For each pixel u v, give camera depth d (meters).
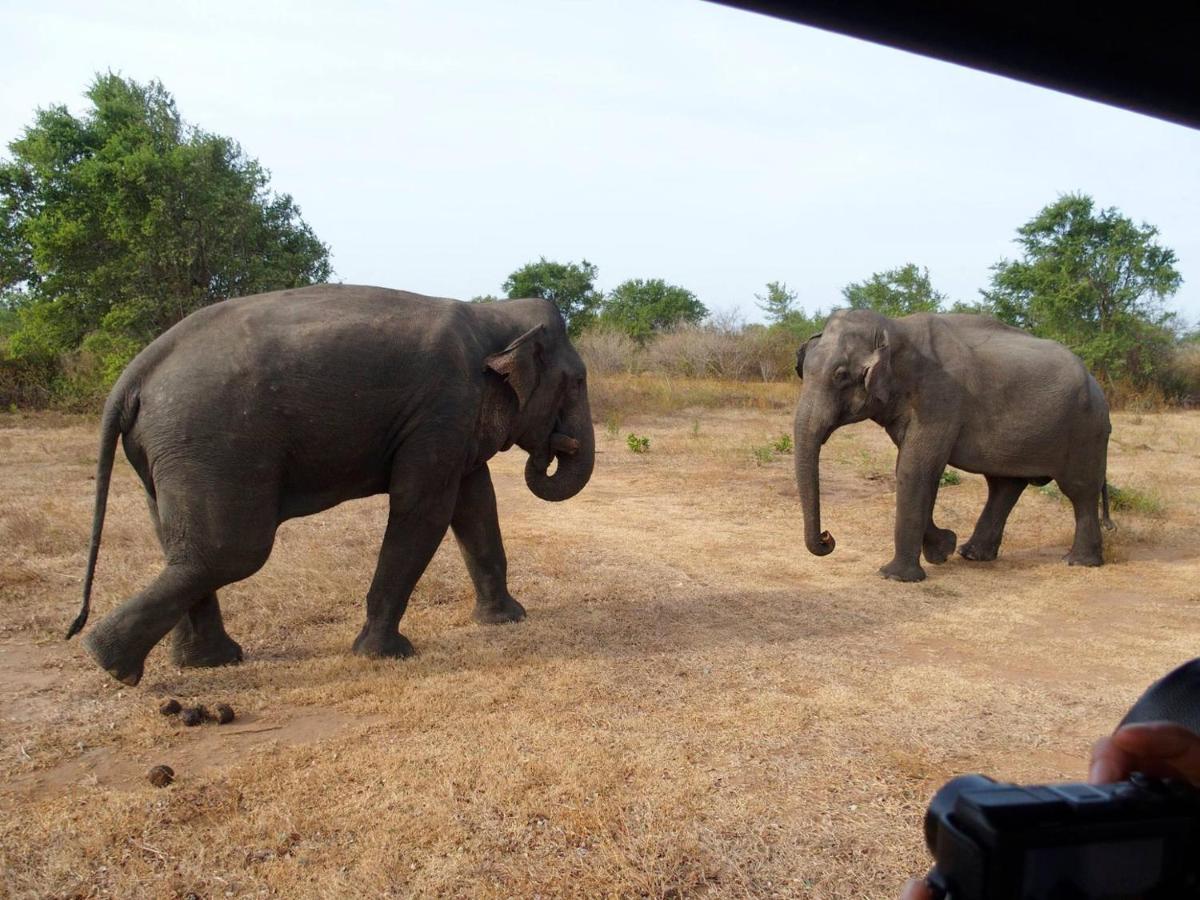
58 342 16.81
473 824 3.26
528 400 5.75
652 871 2.99
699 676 4.81
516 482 11.02
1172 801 0.83
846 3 1.31
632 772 3.68
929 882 0.86
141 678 4.62
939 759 3.90
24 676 4.67
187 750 3.88
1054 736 4.17
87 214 15.62
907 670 4.96
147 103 17.16
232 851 3.08
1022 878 0.78
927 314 7.57
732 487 10.75
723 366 25.17
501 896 2.86
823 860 3.12
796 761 3.84
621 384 20.95
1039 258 22.88
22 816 3.29
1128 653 5.36
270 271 16.28
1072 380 7.27
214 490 4.47
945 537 7.51
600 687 4.61
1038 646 5.47
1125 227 22.11
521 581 6.68
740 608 6.11
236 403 4.50
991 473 7.45
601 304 33.91
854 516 9.31
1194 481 11.40
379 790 3.50
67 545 7.08
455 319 5.24
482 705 4.36
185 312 15.53
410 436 4.96
